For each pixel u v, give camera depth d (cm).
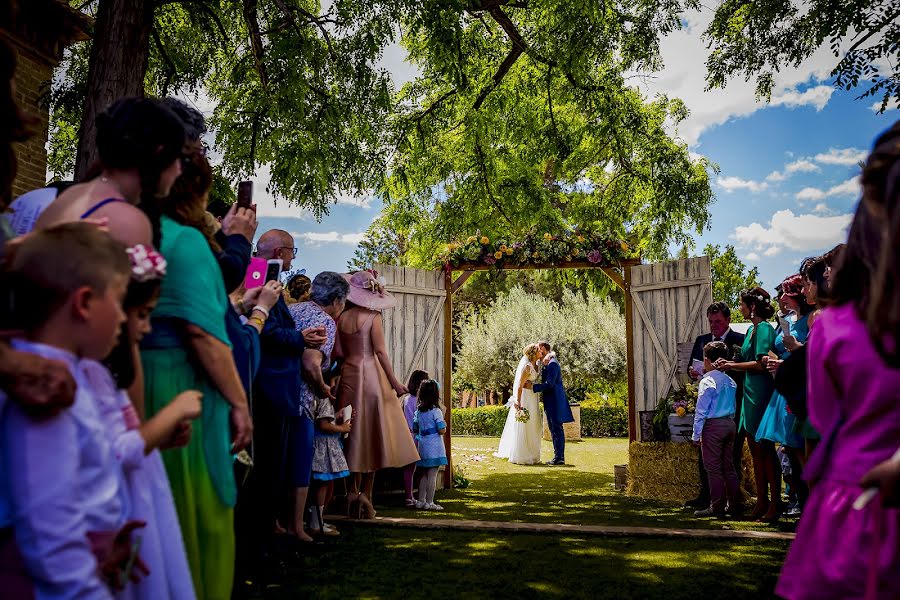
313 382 448
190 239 219
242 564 362
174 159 196
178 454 208
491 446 1534
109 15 631
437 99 1189
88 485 136
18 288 138
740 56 904
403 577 370
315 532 484
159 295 193
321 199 850
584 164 1250
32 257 139
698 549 451
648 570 392
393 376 560
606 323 2106
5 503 127
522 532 504
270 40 800
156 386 207
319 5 1035
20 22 739
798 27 844
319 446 485
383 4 806
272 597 329
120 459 155
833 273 174
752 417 591
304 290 509
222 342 216
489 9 993
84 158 611
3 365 124
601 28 987
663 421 750
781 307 598
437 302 883
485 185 1212
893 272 137
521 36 1120
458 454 1309
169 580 174
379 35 819
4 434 128
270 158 828
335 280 493
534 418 1145
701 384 636
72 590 125
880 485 144
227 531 217
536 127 1212
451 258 888
